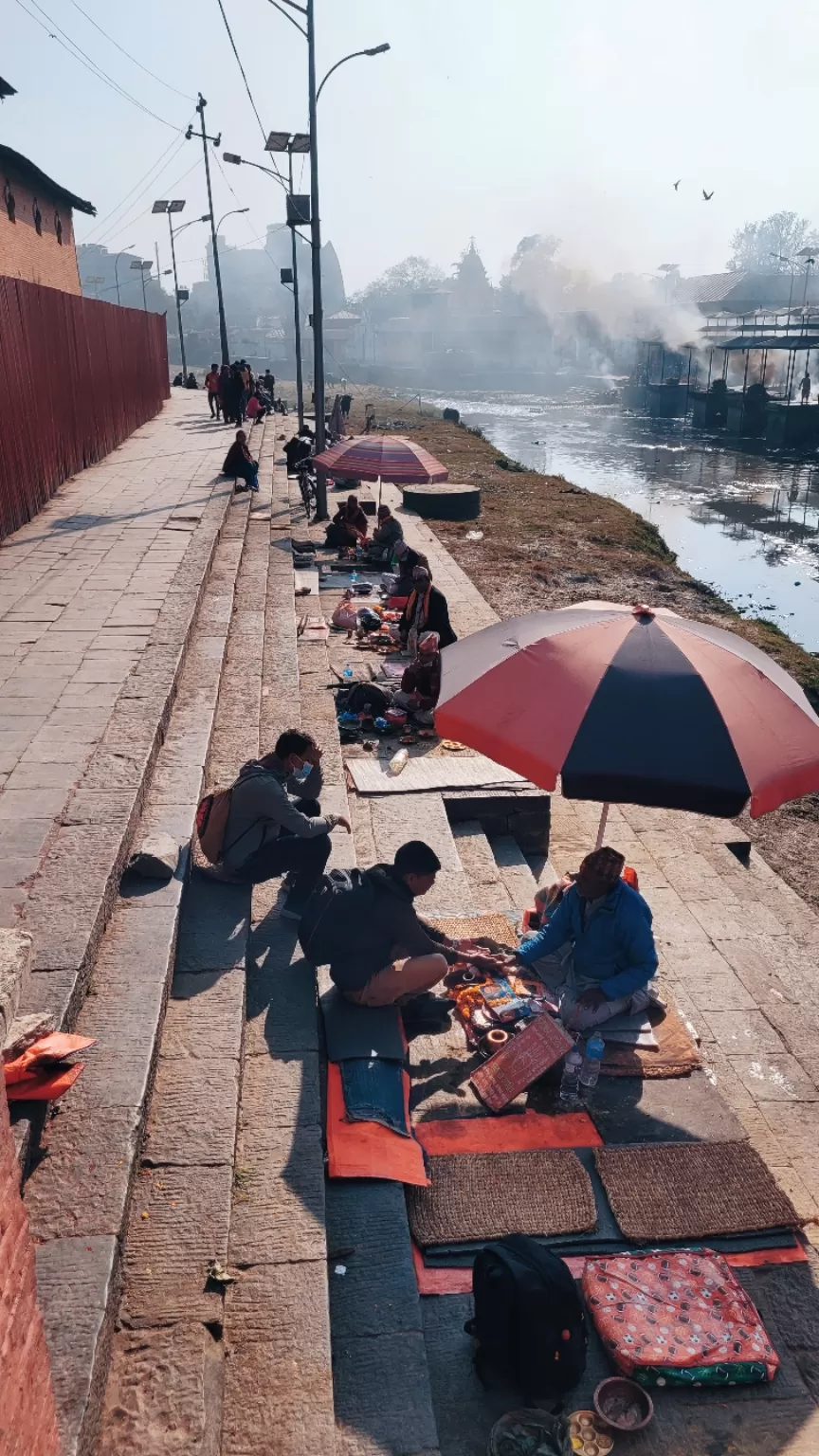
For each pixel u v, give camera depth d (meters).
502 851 7.81
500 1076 4.86
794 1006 6.36
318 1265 3.45
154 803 5.91
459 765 8.48
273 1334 3.19
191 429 27.67
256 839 5.41
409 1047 5.21
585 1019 5.23
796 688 4.77
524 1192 4.26
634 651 4.54
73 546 12.03
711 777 4.16
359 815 7.59
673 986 6.54
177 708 7.41
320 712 8.95
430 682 9.30
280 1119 4.16
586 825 9.16
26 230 24.77
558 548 20.52
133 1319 3.09
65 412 17.14
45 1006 3.81
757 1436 3.45
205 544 12.17
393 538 15.73
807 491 36.38
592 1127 4.72
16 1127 3.31
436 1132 4.62
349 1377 3.34
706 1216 4.23
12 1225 2.03
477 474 30.73
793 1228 4.25
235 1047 4.25
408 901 5.00
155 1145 3.72
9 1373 1.95
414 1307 3.60
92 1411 2.70
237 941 5.04
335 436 24.48
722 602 18.30
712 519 30.84
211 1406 2.92
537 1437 3.37
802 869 9.12
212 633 9.21
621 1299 3.77
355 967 4.93
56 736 6.29
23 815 5.25
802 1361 3.74
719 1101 4.95
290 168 21.25
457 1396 3.53
